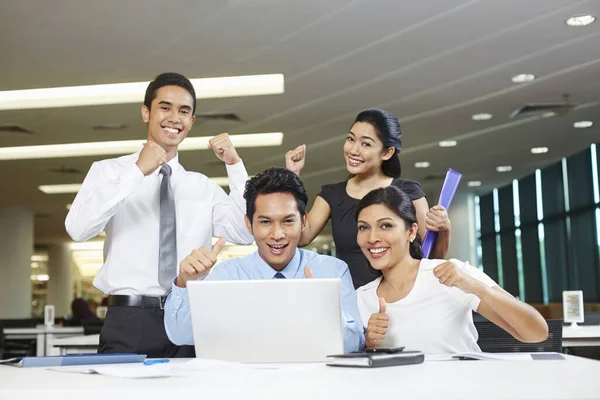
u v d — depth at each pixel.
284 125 8.68
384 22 5.80
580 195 11.46
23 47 6.17
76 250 23.11
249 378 1.46
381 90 7.48
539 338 2.32
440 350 2.44
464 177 12.88
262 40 6.10
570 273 11.83
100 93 7.52
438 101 7.94
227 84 7.29
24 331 8.27
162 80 2.97
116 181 2.69
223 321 1.99
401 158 11.02
